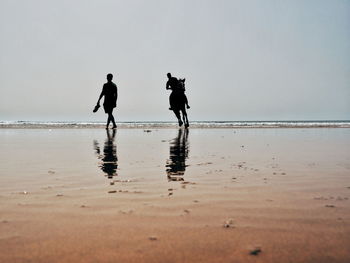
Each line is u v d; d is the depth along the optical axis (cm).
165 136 1124
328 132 1432
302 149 668
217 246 164
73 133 1338
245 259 150
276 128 1919
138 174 374
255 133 1341
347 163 463
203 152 613
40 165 443
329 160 496
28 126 2125
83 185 313
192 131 1517
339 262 147
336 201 250
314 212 221
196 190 290
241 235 179
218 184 317
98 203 246
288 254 155
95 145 762
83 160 495
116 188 299
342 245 165
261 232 183
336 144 792
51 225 195
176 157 537
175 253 156
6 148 686
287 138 1023
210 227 192
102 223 199
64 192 283
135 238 175
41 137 1080
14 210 226
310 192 281
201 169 411
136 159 510
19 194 275
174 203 246
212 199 258
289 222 200
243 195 271
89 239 173
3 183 321
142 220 205
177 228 190
